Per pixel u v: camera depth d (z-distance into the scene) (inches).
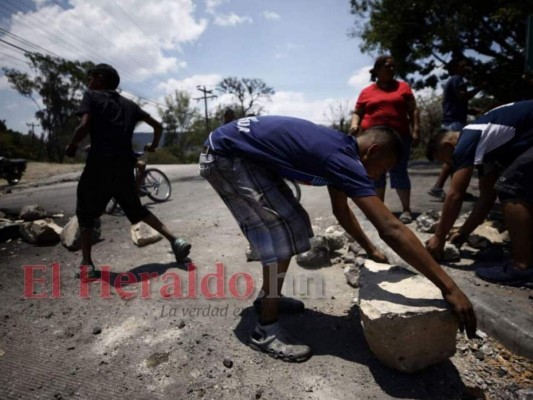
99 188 112.7
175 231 164.2
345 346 78.5
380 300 68.3
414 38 493.7
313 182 69.1
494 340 78.4
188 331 86.2
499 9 385.4
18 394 68.6
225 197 78.2
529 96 410.0
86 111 108.3
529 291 90.4
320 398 64.3
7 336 86.7
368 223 148.8
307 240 78.2
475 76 446.6
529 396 62.1
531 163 87.8
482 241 120.0
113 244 149.2
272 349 75.2
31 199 271.9
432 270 62.0
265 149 70.6
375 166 73.0
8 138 1082.7
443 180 202.2
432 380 67.5
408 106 152.0
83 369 74.5
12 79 1305.4
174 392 67.2
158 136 130.6
